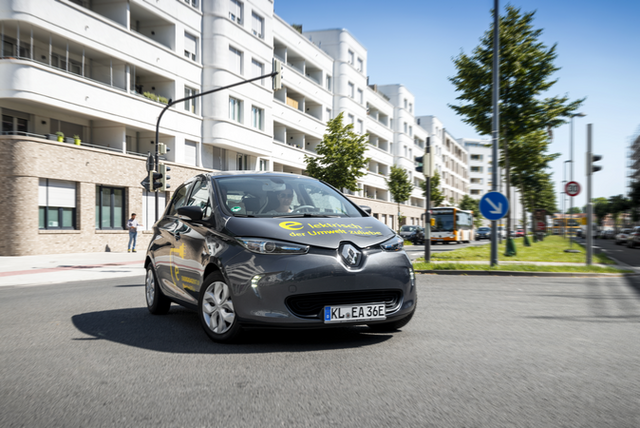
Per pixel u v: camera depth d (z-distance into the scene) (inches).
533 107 807.1
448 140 3806.6
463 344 194.9
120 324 240.2
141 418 119.6
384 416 119.6
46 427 115.2
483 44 836.6
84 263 706.2
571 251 890.1
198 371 157.6
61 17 872.9
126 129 1056.2
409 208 2797.7
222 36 1206.3
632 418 118.8
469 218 1758.1
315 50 1785.2
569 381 147.9
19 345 198.7
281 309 175.2
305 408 125.0
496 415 120.4
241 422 116.3
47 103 845.8
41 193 852.0
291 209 214.8
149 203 1064.8
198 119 1176.8
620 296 348.5
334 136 1341.0
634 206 2229.3
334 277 176.7
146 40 1037.8
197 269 206.8
